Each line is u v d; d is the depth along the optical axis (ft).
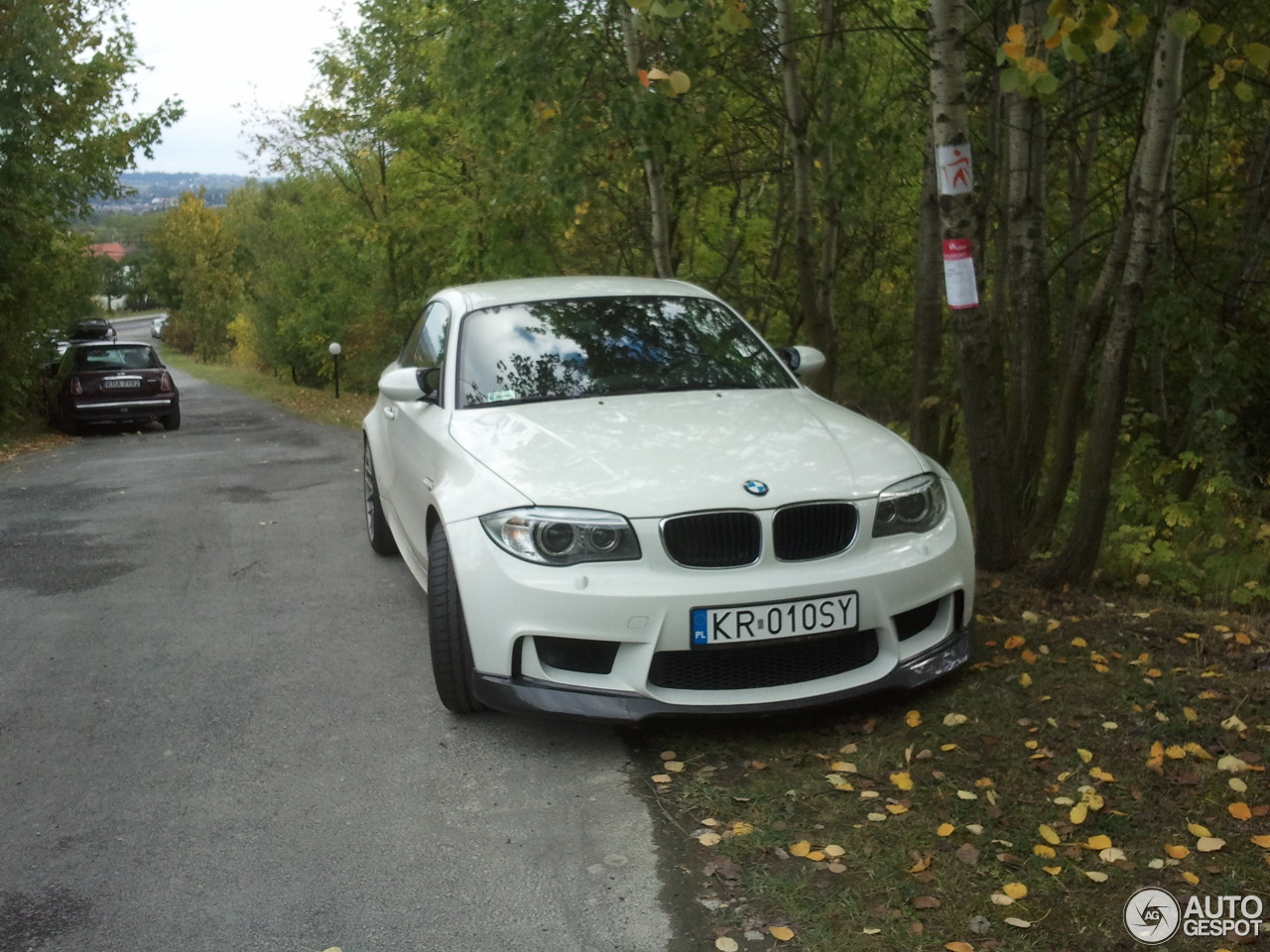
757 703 12.12
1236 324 26.89
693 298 18.38
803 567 12.29
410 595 19.93
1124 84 23.68
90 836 11.03
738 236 48.73
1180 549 19.92
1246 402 26.73
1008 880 9.55
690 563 12.10
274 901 9.70
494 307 17.57
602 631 11.93
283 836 10.91
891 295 54.80
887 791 11.25
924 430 27.32
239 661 16.40
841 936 8.82
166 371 67.36
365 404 81.51
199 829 11.10
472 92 36.06
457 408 15.56
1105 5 13.14
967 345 17.70
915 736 12.50
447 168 72.90
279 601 19.85
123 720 14.17
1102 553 19.34
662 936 8.94
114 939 9.20
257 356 195.72
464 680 13.50
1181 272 24.93
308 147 93.25
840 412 15.31
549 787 11.76
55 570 23.17
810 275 30.30
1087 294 35.76
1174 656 14.53
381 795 11.72
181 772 12.51
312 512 29.35
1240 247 26.58
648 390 15.75
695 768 12.05
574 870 10.05
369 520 23.45
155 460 45.60
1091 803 10.66
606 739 12.92
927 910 9.13
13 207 63.62
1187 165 30.48
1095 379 28.35
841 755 12.11
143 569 22.95
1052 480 19.72
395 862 10.32
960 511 13.91
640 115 29.12
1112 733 12.28
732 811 11.00
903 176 42.55
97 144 72.38
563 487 12.52
